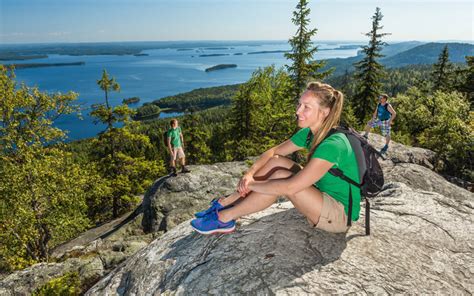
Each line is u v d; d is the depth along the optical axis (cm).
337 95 238
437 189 847
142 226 1364
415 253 274
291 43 1884
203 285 252
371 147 247
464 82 2755
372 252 263
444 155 1562
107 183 2077
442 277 252
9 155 1584
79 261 884
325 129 240
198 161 3509
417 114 2548
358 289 224
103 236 1443
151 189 1433
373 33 2648
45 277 813
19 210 1379
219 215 288
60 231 1591
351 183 246
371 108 2775
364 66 2725
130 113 2141
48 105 1683
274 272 241
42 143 1694
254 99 2741
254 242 284
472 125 1725
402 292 226
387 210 358
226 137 3250
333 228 262
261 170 282
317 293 219
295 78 1938
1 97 1534
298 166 274
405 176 878
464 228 332
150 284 290
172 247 335
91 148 2203
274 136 2342
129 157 2227
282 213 331
